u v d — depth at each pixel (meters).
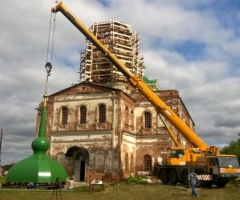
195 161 27.56
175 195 21.75
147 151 41.50
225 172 25.08
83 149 36.75
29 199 18.88
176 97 42.28
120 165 36.03
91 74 49.53
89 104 39.69
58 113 40.84
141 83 29.84
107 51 30.91
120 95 38.31
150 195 21.78
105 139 37.50
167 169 29.92
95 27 52.53
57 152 39.44
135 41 53.56
